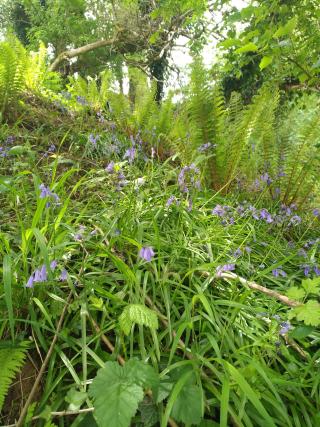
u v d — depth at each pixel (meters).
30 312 1.36
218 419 1.24
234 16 2.95
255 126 3.10
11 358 1.21
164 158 3.75
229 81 7.23
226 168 3.06
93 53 11.79
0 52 3.38
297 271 2.19
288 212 2.52
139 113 4.00
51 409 1.16
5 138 2.92
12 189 1.66
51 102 4.30
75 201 2.24
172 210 2.19
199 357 1.30
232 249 2.08
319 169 2.98
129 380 1.09
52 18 12.02
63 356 1.28
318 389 1.40
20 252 1.68
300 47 2.98
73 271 1.59
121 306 1.49
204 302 1.42
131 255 1.80
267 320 1.60
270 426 1.11
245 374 1.25
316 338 1.58
